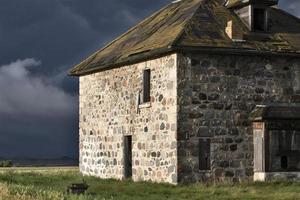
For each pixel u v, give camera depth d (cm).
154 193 2233
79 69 3266
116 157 2934
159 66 2581
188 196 2145
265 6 2708
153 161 2608
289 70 2656
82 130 3294
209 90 2508
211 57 2517
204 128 2491
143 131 2695
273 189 2291
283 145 2530
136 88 2762
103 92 3069
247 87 2572
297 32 2800
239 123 2547
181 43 2439
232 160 2523
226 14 2753
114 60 2889
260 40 2641
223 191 2241
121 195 2156
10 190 1903
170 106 2494
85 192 2064
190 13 2753
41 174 3212
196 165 2467
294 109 2578
